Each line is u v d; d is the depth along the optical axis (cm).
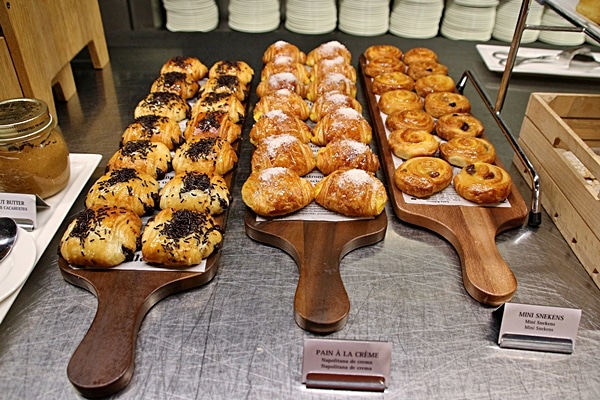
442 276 101
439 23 224
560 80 180
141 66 188
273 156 119
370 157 121
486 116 159
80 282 95
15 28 128
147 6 213
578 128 133
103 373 77
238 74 164
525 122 130
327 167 122
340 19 216
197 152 120
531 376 83
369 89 164
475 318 92
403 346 87
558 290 99
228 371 83
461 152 124
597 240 98
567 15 116
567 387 82
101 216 97
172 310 92
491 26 208
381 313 93
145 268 95
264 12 210
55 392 79
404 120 137
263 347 86
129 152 119
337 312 88
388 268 102
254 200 107
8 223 101
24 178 108
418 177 114
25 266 95
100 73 184
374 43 208
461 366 84
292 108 143
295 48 180
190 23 212
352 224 108
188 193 107
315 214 110
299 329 90
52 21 148
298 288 92
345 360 78
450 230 106
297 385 81
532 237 111
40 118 106
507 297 93
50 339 88
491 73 184
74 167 126
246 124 150
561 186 112
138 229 101
